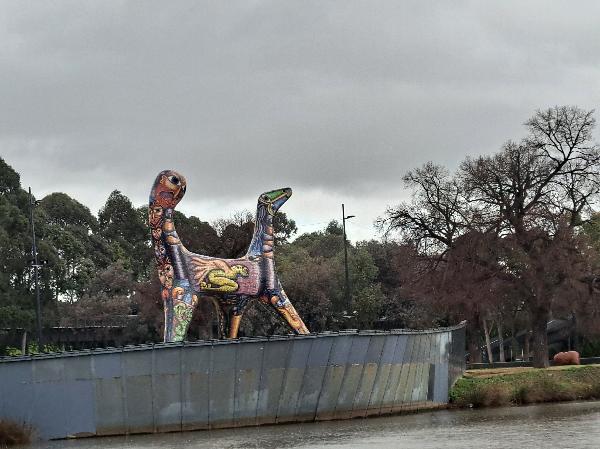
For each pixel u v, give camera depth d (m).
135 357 38.47
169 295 48.81
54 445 35.53
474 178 71.19
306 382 43.28
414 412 50.69
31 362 36.25
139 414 38.41
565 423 43.25
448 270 70.88
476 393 55.22
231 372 40.69
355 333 45.50
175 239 49.12
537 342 68.50
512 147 70.44
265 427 41.41
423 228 74.88
